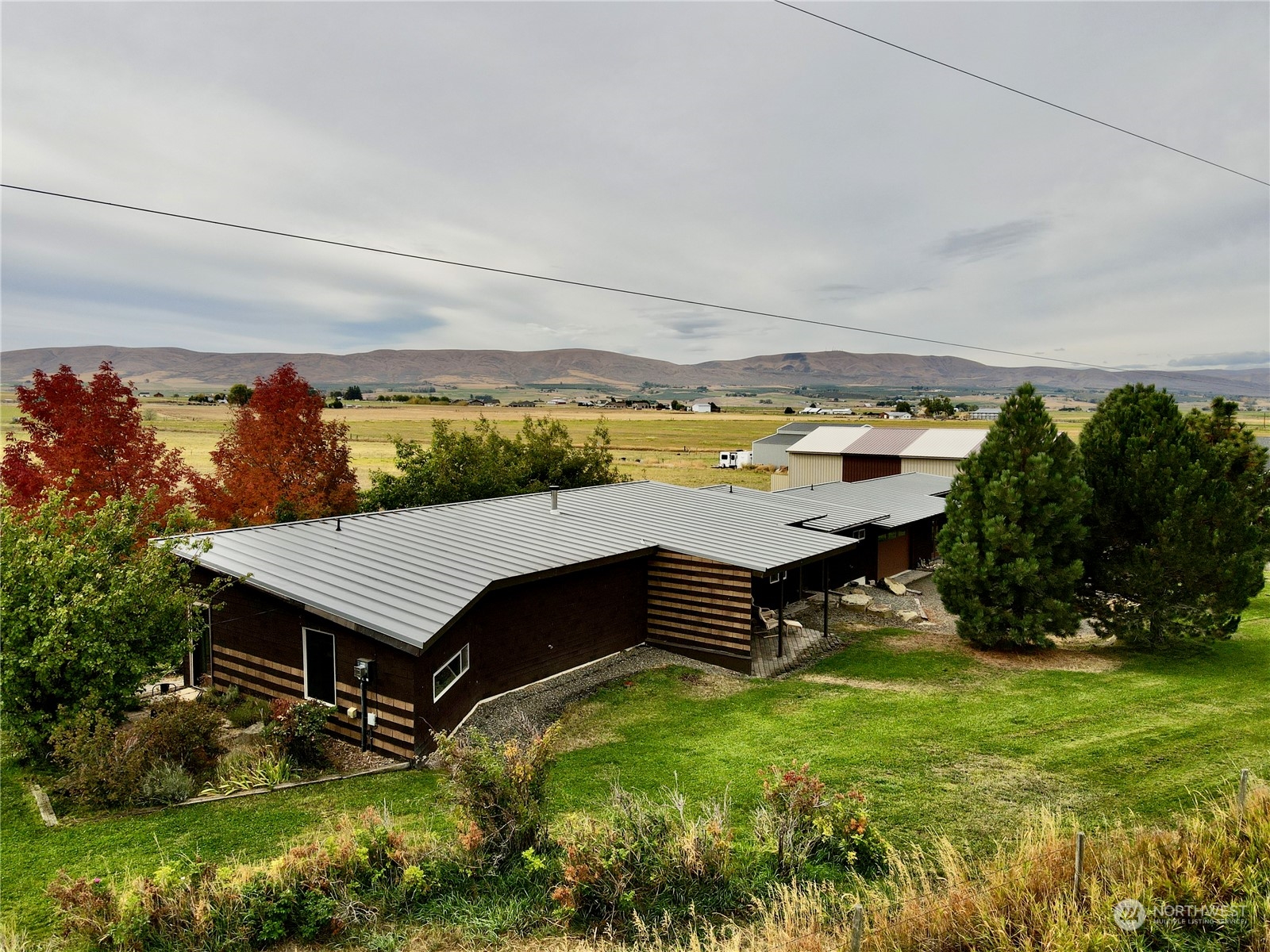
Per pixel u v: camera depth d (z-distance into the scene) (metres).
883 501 27.00
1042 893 6.05
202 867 6.54
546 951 5.89
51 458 16.84
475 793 7.20
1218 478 16.28
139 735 9.67
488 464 28.28
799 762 10.27
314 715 10.80
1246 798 7.46
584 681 14.69
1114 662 16.03
